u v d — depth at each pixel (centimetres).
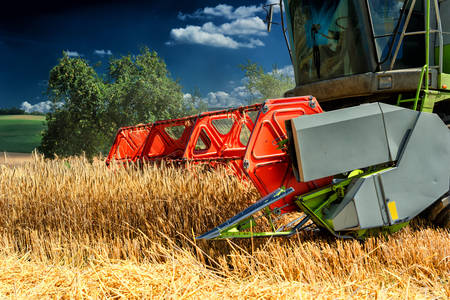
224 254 335
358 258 293
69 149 1841
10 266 346
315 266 291
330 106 529
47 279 311
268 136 342
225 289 267
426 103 405
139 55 2009
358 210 313
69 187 438
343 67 468
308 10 499
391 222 322
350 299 238
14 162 559
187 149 502
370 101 472
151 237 384
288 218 444
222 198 387
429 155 337
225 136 537
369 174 324
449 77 430
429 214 384
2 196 455
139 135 660
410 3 447
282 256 303
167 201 390
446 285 263
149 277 290
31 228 445
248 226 326
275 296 247
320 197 342
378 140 323
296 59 530
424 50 457
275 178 343
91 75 1888
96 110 1850
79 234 411
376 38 440
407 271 286
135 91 1914
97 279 297
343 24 461
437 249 306
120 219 409
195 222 380
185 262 312
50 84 1842
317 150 310
